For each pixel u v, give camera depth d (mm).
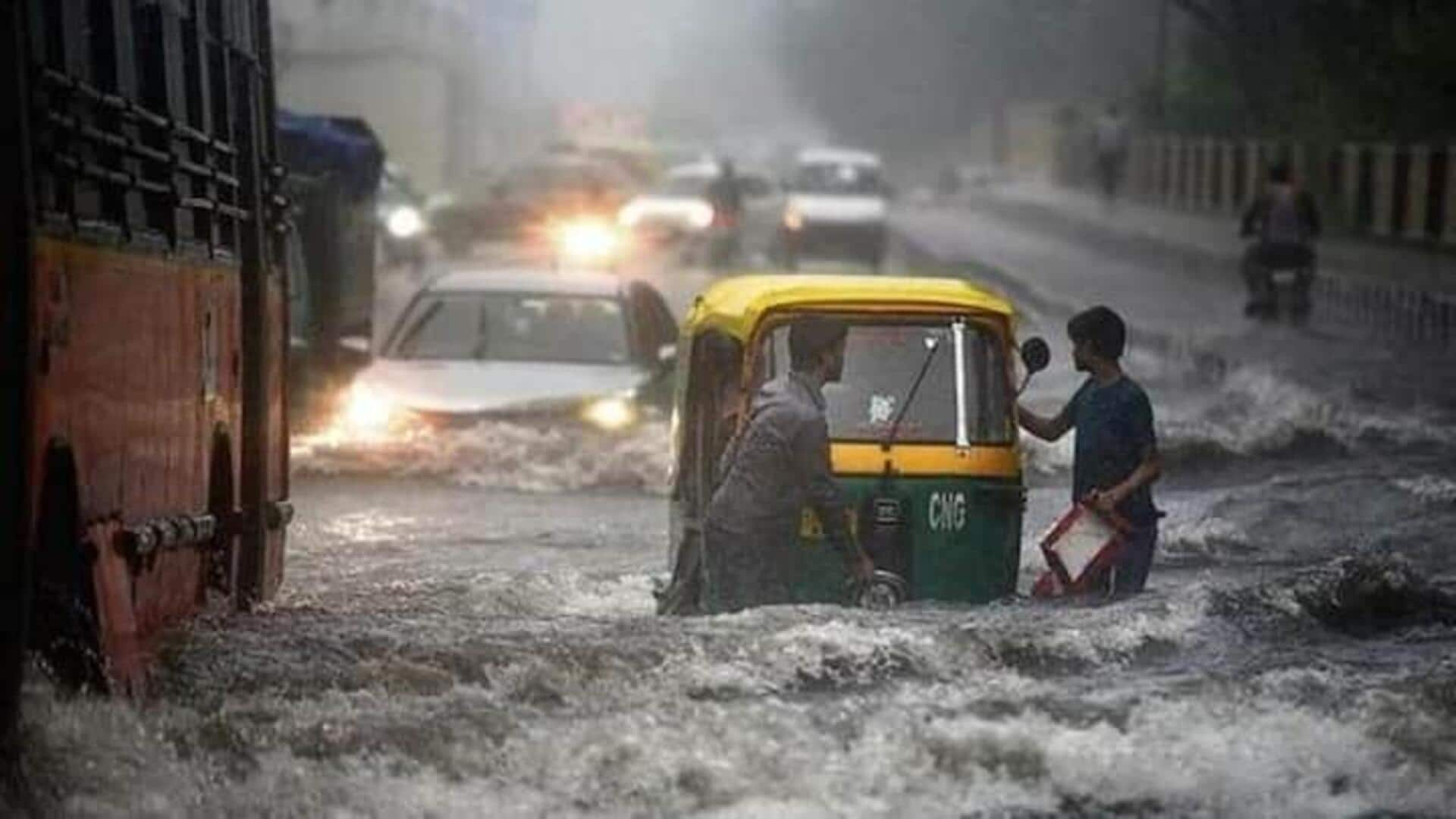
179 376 24547
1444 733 22141
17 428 18188
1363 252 108438
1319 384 63875
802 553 29547
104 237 21078
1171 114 160750
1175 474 49062
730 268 119125
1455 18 113875
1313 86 126750
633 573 35875
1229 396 60938
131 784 19609
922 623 25922
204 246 25984
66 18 20094
